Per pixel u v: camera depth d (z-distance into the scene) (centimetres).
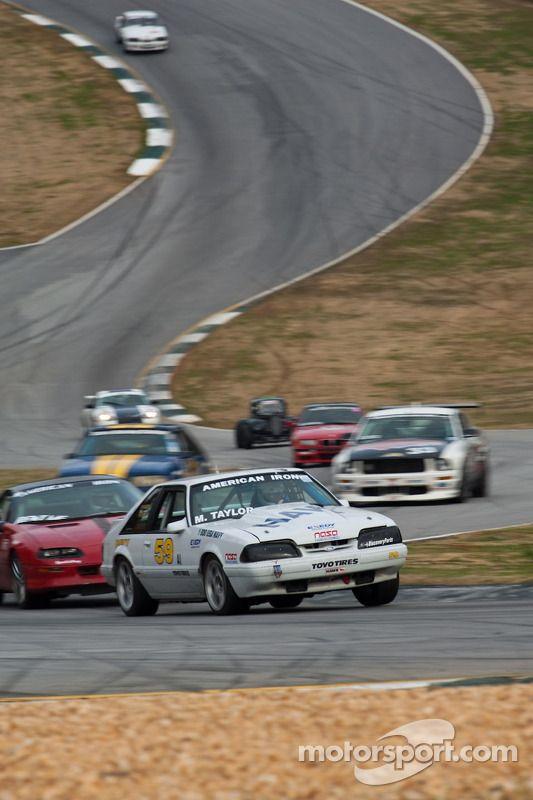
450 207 18612
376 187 19325
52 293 16188
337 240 17725
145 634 3678
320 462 9062
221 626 3731
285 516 4050
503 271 16475
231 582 3912
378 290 16025
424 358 13850
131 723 2202
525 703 2220
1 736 2122
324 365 13750
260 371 13638
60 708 2392
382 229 18012
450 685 2488
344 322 15062
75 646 3500
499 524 6122
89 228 18212
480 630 3362
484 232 17775
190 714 2266
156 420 10675
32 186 19575
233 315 15412
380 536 4031
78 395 13050
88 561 4878
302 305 15638
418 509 6800
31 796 1766
